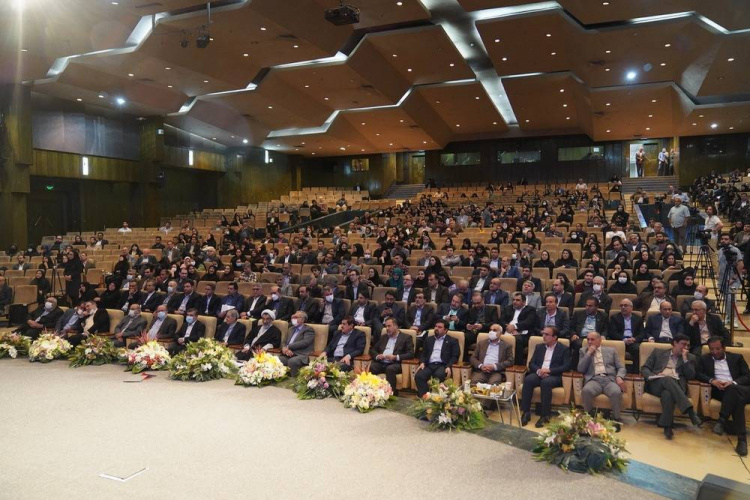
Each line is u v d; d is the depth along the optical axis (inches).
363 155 1347.2
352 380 277.3
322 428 222.8
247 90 818.2
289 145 1172.5
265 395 269.7
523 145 1221.7
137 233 796.6
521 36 638.5
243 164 1171.3
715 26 572.7
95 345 339.0
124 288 486.9
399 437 213.6
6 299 475.5
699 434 240.7
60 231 861.2
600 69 714.8
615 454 186.5
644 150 1143.6
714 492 139.3
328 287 382.9
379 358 295.6
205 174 1135.6
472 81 848.3
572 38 636.1
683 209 542.9
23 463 187.5
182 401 258.7
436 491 168.4
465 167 1262.3
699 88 735.1
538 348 276.1
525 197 964.0
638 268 421.1
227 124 973.8
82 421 230.2
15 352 355.9
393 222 797.9
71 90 749.3
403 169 1347.2
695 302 283.9
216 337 362.3
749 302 370.0
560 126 1111.6
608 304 342.0
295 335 328.8
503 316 328.5
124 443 205.3
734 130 1005.8
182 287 462.9
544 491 169.3
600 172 1171.3
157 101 816.3
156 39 596.7
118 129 895.7
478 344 289.7
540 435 200.2
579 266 470.3
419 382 281.3
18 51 602.9
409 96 903.7
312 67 736.3
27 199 820.6
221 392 275.0
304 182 1346.0
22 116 726.5
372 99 871.7
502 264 447.5
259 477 176.7
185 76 710.5
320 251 569.9
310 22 584.7
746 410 230.4
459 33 695.7
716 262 466.6
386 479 176.1
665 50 648.4
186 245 644.7
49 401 258.2
